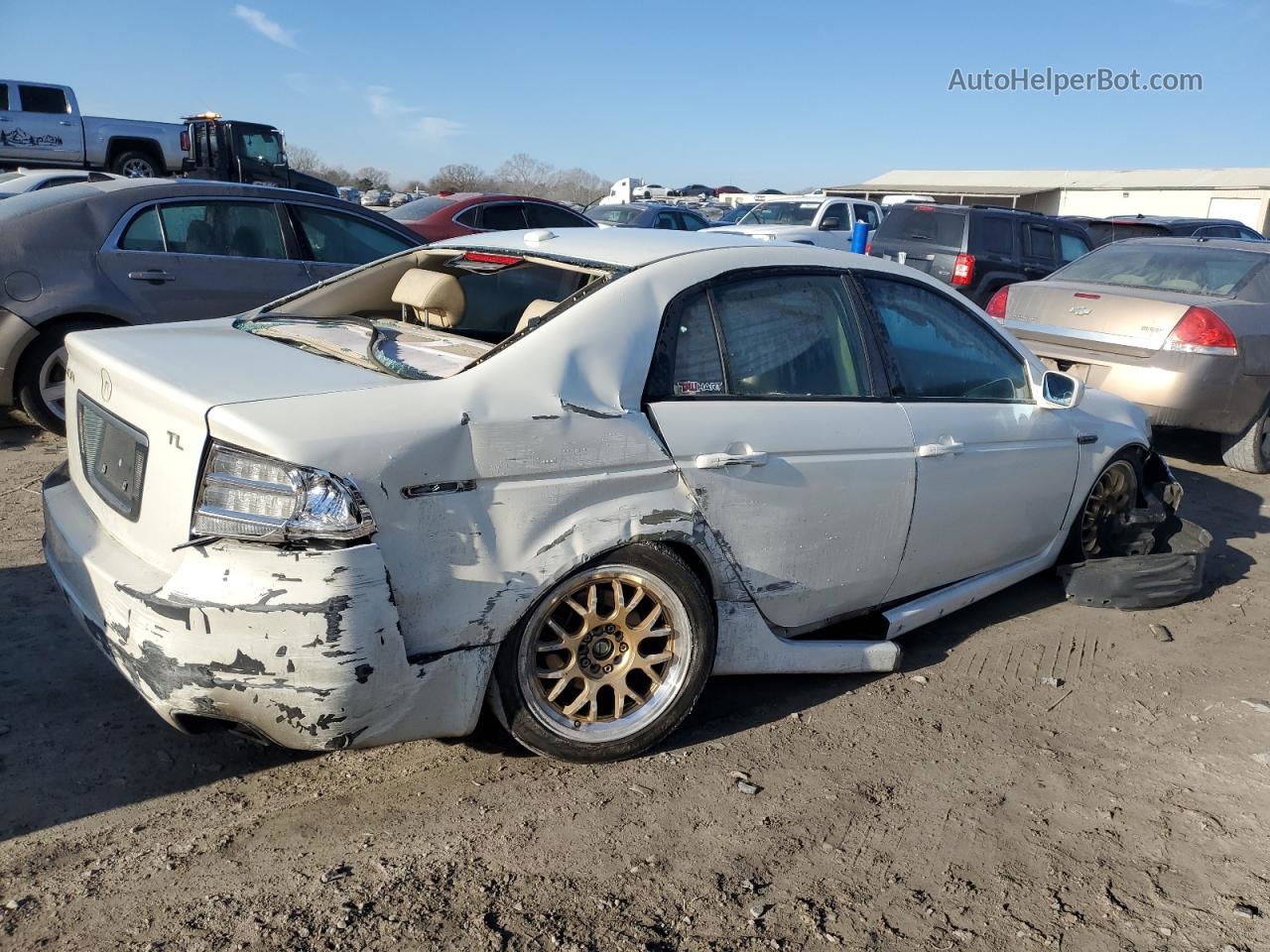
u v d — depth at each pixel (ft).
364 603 8.08
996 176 147.33
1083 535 16.01
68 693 11.15
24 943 7.43
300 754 10.33
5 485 18.20
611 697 10.41
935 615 13.41
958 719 11.89
